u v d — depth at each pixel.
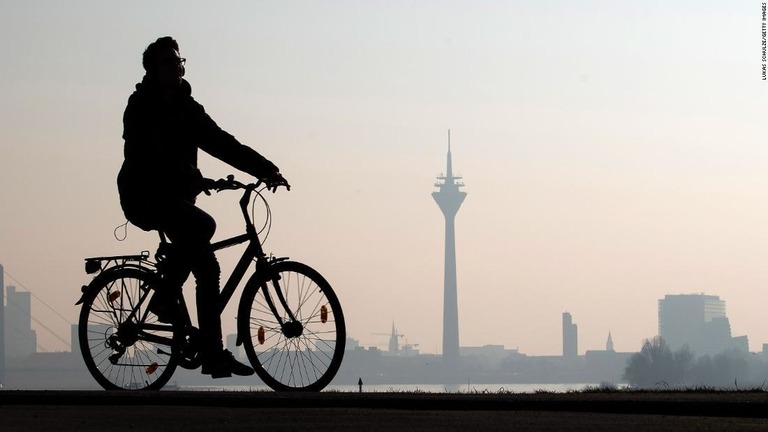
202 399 8.41
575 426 6.73
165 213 10.38
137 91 10.66
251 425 6.85
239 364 10.30
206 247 10.39
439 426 6.75
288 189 10.56
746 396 8.60
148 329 10.61
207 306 10.29
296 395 8.60
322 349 10.10
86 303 10.85
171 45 10.68
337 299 10.08
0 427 6.77
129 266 10.73
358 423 6.94
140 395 8.58
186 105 10.68
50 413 7.60
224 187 10.52
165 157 10.47
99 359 10.82
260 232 10.50
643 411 7.88
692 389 10.90
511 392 9.70
